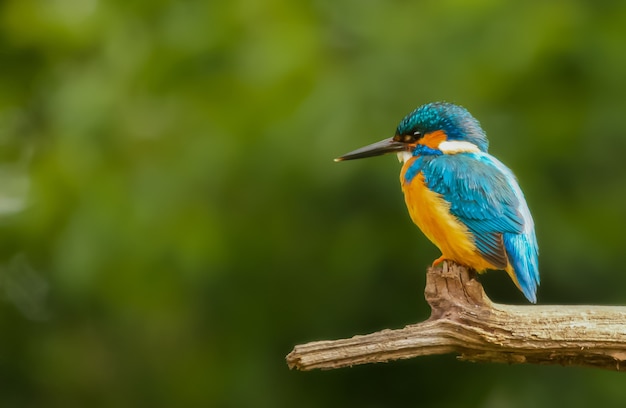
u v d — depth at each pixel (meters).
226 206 12.47
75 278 12.47
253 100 12.37
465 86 11.99
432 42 12.16
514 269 9.91
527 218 10.09
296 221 12.33
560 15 12.08
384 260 12.21
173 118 13.12
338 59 12.59
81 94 12.97
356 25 12.67
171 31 13.18
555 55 11.95
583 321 7.92
